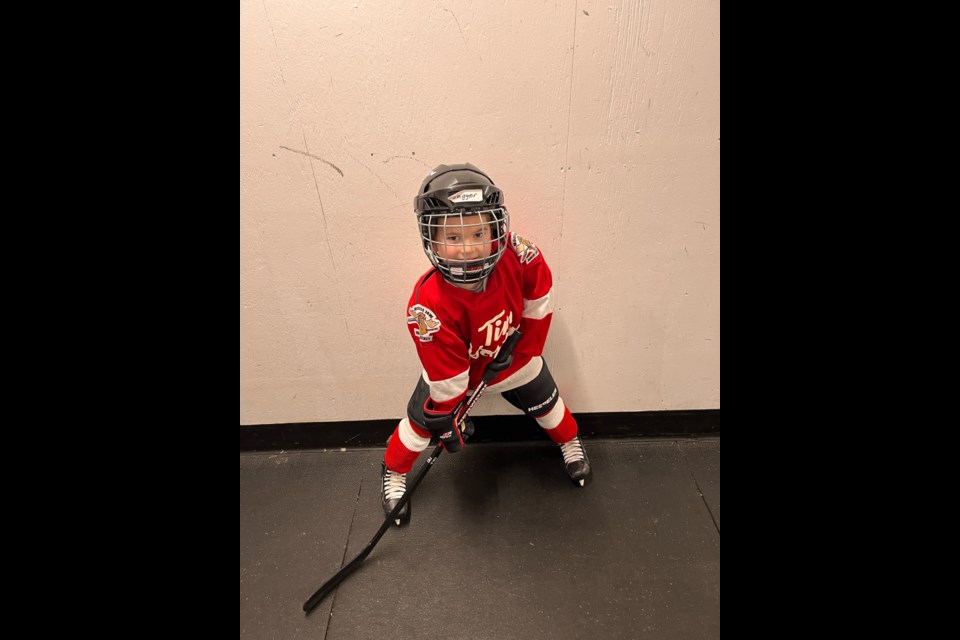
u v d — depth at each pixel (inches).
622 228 52.5
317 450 64.1
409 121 47.3
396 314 56.6
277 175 49.6
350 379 60.2
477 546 51.6
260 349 58.1
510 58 45.1
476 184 37.1
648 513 54.6
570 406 62.2
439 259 38.9
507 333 47.1
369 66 45.2
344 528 54.3
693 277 55.2
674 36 45.0
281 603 47.4
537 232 52.3
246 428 62.7
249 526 54.6
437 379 43.9
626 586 47.6
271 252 53.2
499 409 62.2
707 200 51.5
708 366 59.8
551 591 47.4
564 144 48.5
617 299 56.1
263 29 44.0
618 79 46.3
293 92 46.3
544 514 54.8
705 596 46.6
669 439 64.0
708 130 48.6
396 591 47.8
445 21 43.8
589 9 43.7
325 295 55.5
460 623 45.1
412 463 54.8
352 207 51.1
